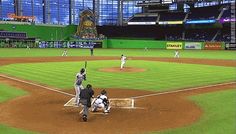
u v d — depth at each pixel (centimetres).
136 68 4138
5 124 1553
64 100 2134
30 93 2391
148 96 2288
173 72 3731
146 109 1877
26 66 4309
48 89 2559
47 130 1462
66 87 2642
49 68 4056
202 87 2680
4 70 3841
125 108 1900
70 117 1691
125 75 3422
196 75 3469
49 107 1920
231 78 3247
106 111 1773
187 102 2081
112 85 2762
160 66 4453
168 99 2184
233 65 4738
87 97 1599
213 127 1493
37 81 2959
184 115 1736
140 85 2764
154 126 1527
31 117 1686
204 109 1875
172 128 1494
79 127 1509
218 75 3491
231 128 1474
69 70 3838
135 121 1612
